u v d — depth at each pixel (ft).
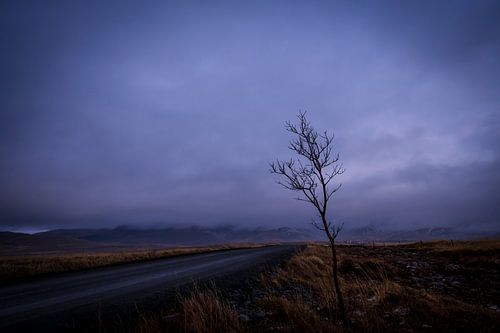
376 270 53.67
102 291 37.81
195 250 137.59
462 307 26.50
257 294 36.52
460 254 79.77
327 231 21.86
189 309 24.08
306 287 41.04
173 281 46.01
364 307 26.96
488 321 22.80
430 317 23.86
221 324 22.11
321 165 21.85
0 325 23.54
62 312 27.37
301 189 21.91
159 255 103.50
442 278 49.73
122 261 84.38
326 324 21.03
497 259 67.21
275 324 23.24
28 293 36.96
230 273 55.36
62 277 52.08
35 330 22.44
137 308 28.48
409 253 98.99
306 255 86.02
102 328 23.03
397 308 26.84
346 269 53.57
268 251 127.34
